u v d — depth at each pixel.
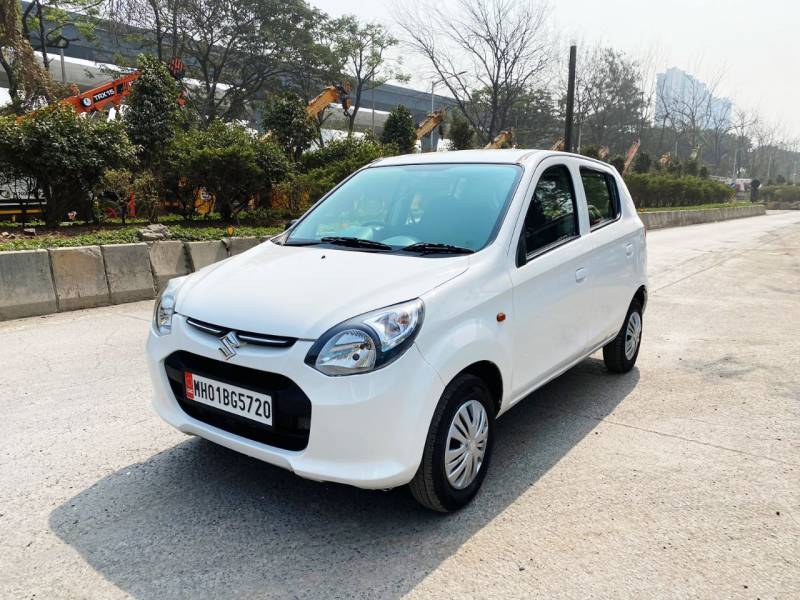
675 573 2.52
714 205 47.19
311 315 2.56
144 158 13.63
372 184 4.03
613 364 5.13
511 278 3.18
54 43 30.80
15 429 3.81
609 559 2.60
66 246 7.48
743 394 4.77
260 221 12.67
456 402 2.80
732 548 2.70
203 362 2.81
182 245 8.38
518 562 2.57
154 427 3.88
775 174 109.94
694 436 3.94
